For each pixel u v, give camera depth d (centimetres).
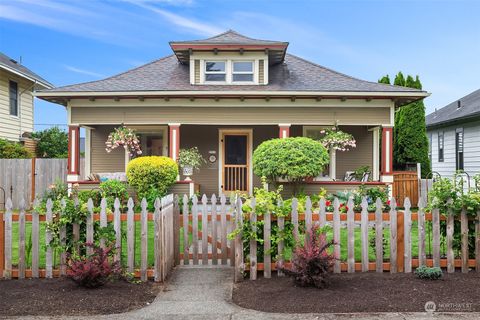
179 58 1600
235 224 660
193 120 1409
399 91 1351
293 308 503
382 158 1399
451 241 648
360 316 481
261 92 1345
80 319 482
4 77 1894
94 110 1409
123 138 1390
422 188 1538
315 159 1241
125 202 1255
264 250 630
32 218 635
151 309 517
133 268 632
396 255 643
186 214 746
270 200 640
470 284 578
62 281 606
